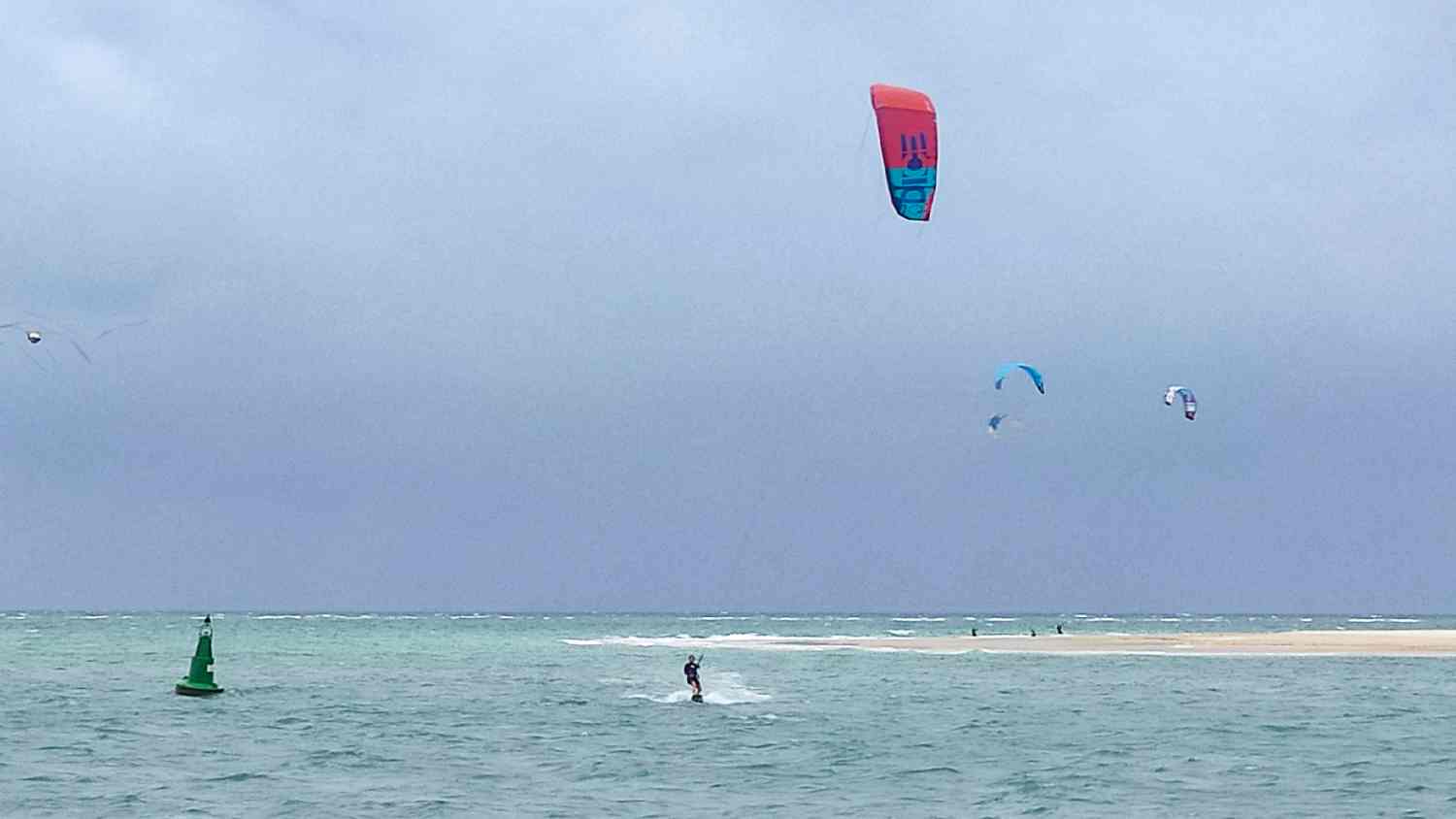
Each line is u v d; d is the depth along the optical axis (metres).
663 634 164.75
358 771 31.84
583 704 49.84
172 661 84.88
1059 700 51.25
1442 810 26.42
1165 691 55.50
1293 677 64.12
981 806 27.08
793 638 141.50
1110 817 25.89
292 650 104.06
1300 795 28.33
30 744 36.94
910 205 32.94
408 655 95.25
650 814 26.19
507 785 29.77
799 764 33.03
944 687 58.47
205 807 26.86
